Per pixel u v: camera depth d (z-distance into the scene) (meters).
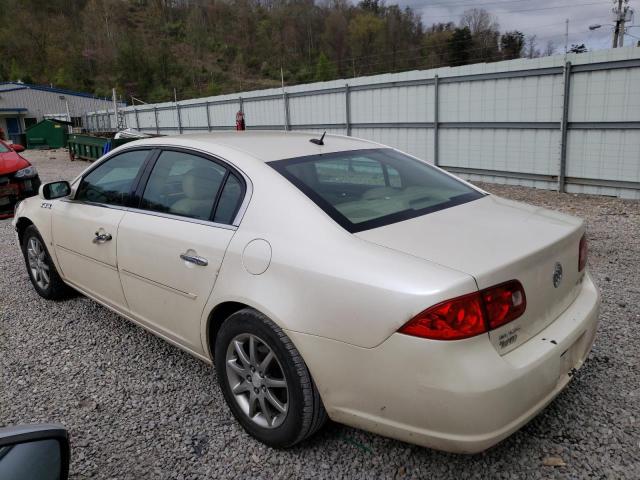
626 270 5.21
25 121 47.03
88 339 3.96
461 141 12.60
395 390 2.09
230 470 2.51
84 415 2.99
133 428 2.86
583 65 9.99
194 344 2.97
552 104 10.66
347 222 2.47
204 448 2.68
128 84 95.12
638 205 9.14
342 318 2.19
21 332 4.12
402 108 13.70
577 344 2.51
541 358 2.17
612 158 9.95
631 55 9.30
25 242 4.75
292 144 3.20
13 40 104.88
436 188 3.12
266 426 2.61
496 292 2.07
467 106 12.23
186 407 3.04
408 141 13.80
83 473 2.52
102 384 3.31
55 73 100.25
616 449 2.53
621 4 35.50
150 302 3.22
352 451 2.61
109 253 3.48
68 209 4.00
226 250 2.65
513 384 2.04
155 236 3.07
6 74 96.88
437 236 2.39
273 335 2.42
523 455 2.52
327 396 2.32
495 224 2.59
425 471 2.45
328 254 2.31
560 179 10.76
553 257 2.40
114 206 3.56
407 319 2.02
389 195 2.87
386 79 13.93
